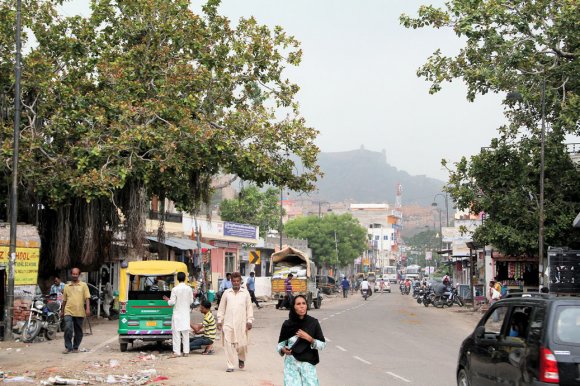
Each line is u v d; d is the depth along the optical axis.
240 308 15.07
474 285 46.28
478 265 51.47
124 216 28.95
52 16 28.36
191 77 27.38
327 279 78.31
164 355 17.88
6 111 27.06
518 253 33.91
